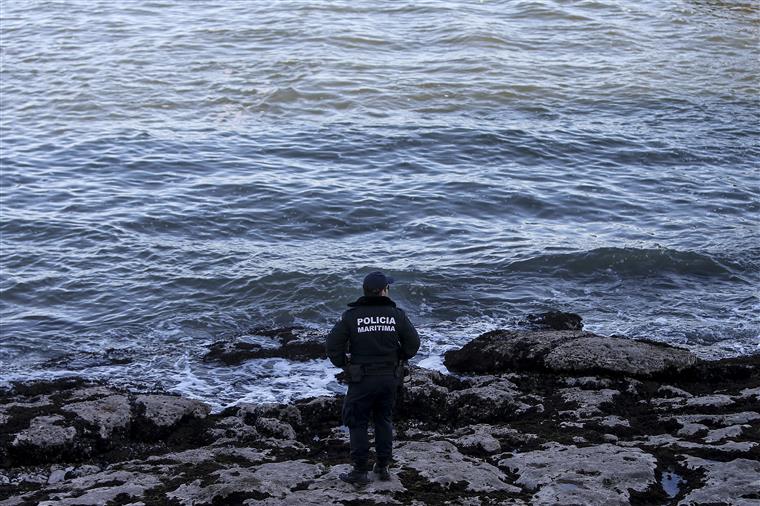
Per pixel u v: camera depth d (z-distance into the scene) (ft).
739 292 51.21
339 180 69.56
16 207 64.13
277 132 81.25
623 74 98.32
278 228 61.05
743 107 88.48
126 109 87.71
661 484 25.03
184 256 56.03
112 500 24.61
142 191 67.41
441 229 60.59
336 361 24.84
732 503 23.13
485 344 40.40
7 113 86.58
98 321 47.98
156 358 43.19
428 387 35.17
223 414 34.78
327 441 31.14
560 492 24.07
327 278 52.08
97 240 58.59
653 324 46.88
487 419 33.58
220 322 47.85
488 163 73.97
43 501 24.81
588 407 33.17
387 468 25.58
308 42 109.19
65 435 31.01
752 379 36.68
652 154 75.87
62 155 75.46
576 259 54.70
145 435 32.63
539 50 107.24
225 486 24.68
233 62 102.06
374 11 124.16
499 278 52.85
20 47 108.99
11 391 37.42
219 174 71.00
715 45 110.42
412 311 49.08
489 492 24.62
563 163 74.08
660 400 34.01
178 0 131.85
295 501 23.56
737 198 66.44
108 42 110.83
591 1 129.70
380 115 85.61
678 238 58.65
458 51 106.01
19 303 50.16
